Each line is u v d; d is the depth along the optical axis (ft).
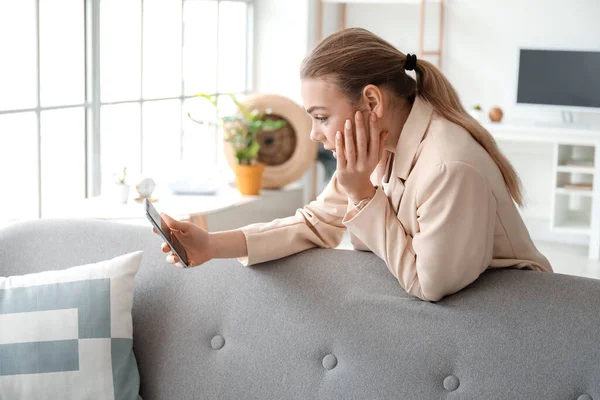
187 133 16.74
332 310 5.88
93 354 5.97
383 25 20.42
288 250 6.16
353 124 5.41
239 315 6.13
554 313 5.37
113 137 14.33
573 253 17.81
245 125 15.16
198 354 6.15
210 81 17.52
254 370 5.98
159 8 15.42
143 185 11.46
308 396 5.79
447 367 5.50
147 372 6.24
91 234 6.73
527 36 19.20
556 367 5.24
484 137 5.51
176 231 5.86
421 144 5.43
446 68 19.92
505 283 5.57
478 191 5.21
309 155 15.89
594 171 17.15
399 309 5.71
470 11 19.56
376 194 5.53
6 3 11.66
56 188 12.73
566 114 19.02
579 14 18.78
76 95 12.97
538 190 19.22
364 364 5.69
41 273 6.25
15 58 11.76
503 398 5.30
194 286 6.32
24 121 11.94
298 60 18.74
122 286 6.18
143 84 15.15
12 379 5.91
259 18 18.88
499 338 5.41
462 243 5.22
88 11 12.91
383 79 5.42
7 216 12.10
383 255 5.61
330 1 19.08
